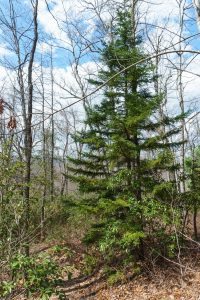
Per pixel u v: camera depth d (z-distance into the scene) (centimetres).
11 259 731
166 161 1145
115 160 1169
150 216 1077
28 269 698
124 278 1136
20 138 962
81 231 1559
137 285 1095
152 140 1131
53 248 790
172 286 1038
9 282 695
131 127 1146
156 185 1120
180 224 1108
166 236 1123
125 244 1079
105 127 1232
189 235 1273
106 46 1155
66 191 1995
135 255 1191
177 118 1153
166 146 1166
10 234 777
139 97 1188
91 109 1229
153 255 1167
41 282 704
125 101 1187
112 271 1187
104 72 1185
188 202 1209
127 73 1172
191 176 1241
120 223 1123
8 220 832
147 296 1024
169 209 1099
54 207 1196
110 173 1262
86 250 1409
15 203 888
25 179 1024
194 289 988
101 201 1148
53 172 1934
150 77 1211
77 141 1234
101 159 1234
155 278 1086
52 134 2080
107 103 1223
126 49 1184
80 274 1296
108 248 1243
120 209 1184
